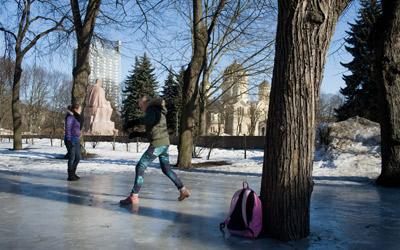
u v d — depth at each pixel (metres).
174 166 16.91
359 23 32.66
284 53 5.77
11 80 32.56
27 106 86.19
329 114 70.62
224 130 76.25
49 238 5.73
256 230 5.76
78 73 20.08
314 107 5.79
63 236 5.84
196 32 16.28
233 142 31.09
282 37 5.80
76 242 5.54
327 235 6.02
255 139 30.30
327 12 5.70
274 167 5.80
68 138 12.04
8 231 6.09
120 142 36.97
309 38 5.68
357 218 7.25
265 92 30.16
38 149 28.48
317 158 16.69
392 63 11.58
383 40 11.67
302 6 5.67
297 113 5.70
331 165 15.43
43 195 9.37
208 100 35.84
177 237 5.82
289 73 5.71
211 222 6.73
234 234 5.93
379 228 6.50
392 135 11.59
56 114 87.25
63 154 23.39
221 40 26.59
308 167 5.81
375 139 16.33
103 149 28.89
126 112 64.69
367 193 10.30
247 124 77.69
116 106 85.56
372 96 38.28
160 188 10.56
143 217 7.07
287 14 5.75
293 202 5.71
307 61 5.68
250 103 65.75
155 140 8.35
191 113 16.77
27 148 29.62
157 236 5.87
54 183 11.48
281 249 5.31
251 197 5.82
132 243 5.52
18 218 6.95
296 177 5.72
